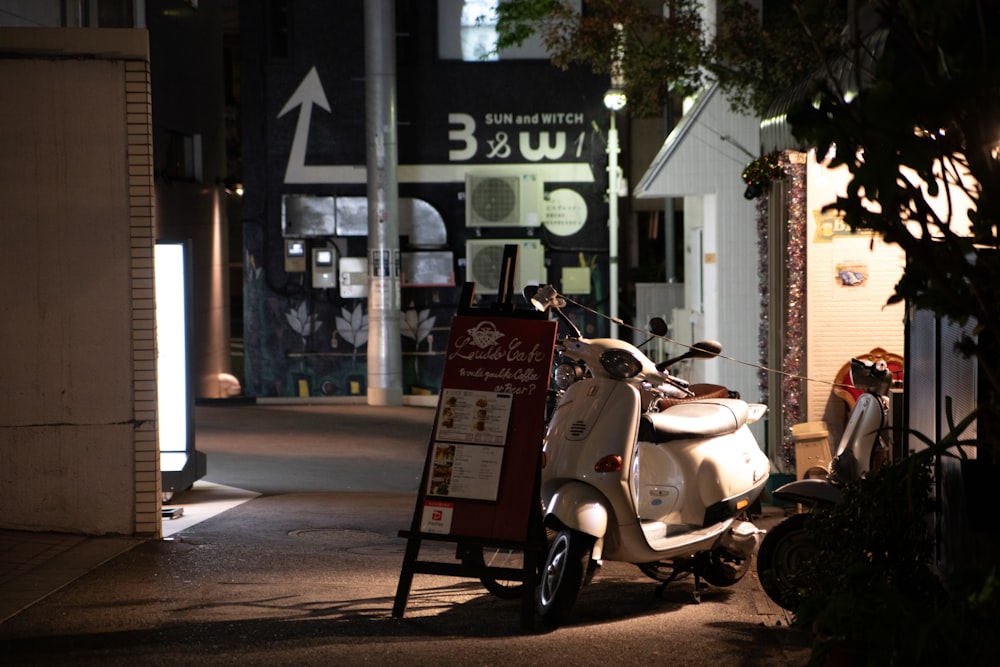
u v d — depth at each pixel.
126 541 9.09
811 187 11.84
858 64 3.98
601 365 7.31
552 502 7.02
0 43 9.02
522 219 22.25
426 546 9.61
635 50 16.05
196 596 7.52
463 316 7.39
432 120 22.34
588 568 7.04
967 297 4.24
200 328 23.88
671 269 23.86
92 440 9.15
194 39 23.88
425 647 6.46
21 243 9.07
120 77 9.05
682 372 16.86
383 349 21.50
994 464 5.55
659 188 14.66
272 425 18.23
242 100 22.33
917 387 6.90
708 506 7.90
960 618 4.36
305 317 22.33
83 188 9.06
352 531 10.12
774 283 12.53
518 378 7.19
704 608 7.73
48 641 6.42
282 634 6.66
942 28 3.80
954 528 6.00
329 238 22.34
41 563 8.28
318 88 22.27
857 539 5.63
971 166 3.89
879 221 3.99
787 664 6.27
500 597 7.62
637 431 7.20
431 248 22.33
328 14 22.23
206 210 24.47
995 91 3.73
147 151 9.08
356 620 7.03
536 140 22.34
